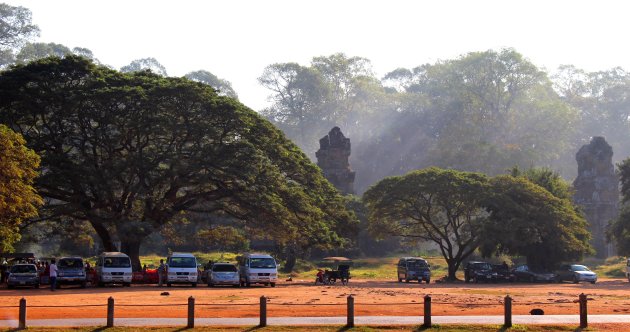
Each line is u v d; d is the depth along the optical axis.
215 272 55.84
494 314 32.34
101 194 60.41
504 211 72.31
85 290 49.72
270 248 102.62
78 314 31.53
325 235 65.06
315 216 64.94
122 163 60.38
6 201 46.41
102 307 34.47
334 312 32.78
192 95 63.03
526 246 74.88
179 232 78.88
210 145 62.94
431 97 156.38
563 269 71.19
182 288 53.47
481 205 72.75
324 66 161.75
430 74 155.50
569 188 92.75
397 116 154.00
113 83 64.44
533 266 75.06
